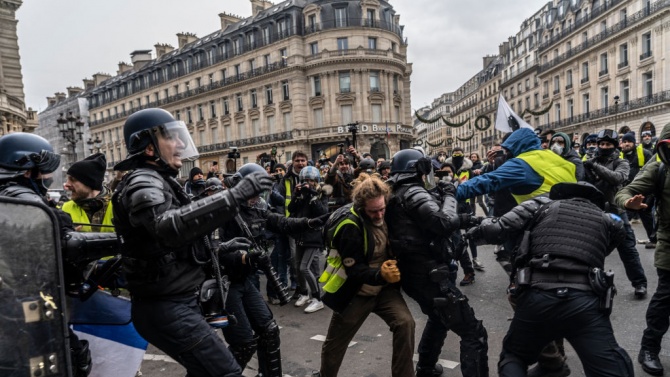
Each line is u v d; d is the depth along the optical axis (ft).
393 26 122.93
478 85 216.13
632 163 22.77
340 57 114.21
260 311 9.70
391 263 7.95
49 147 6.98
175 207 6.20
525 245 7.70
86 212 11.19
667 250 9.53
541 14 155.33
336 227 8.48
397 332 8.35
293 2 120.16
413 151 9.04
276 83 124.06
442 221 8.07
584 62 123.13
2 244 4.56
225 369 6.35
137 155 6.23
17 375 4.56
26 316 4.66
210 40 141.69
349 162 21.49
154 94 162.40
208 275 6.93
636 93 101.86
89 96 196.54
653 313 9.88
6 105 81.92
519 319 7.49
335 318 9.02
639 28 99.60
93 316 8.10
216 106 141.08
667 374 9.74
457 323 8.51
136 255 6.04
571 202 7.72
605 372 6.58
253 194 5.87
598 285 6.81
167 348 6.24
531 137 9.96
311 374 10.98
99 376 8.02
